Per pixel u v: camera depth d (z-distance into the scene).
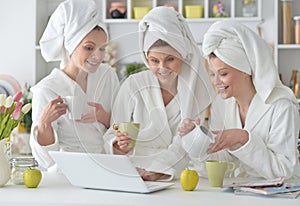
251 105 2.04
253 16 4.08
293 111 1.98
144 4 4.25
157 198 1.57
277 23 3.96
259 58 1.96
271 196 1.58
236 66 1.96
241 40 1.95
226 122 2.12
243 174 2.07
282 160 1.91
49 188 1.74
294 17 4.01
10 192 1.67
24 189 1.72
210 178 1.78
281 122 1.97
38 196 1.60
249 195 1.61
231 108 2.12
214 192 1.67
